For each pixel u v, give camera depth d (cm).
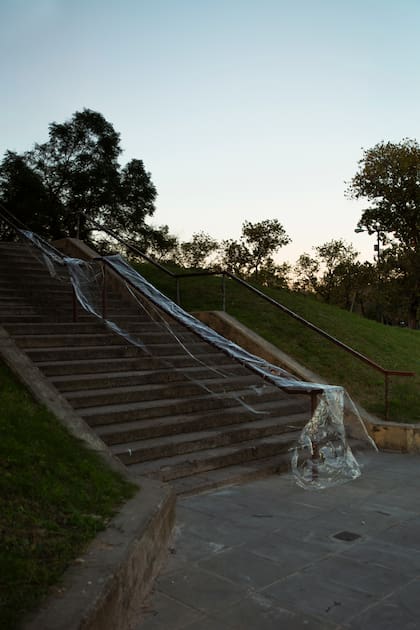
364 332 1235
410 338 1408
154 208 3131
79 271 1077
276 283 4291
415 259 3244
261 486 569
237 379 820
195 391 749
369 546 413
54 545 300
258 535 432
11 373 622
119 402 667
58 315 881
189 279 1377
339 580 356
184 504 505
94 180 2844
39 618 230
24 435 440
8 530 302
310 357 991
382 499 530
